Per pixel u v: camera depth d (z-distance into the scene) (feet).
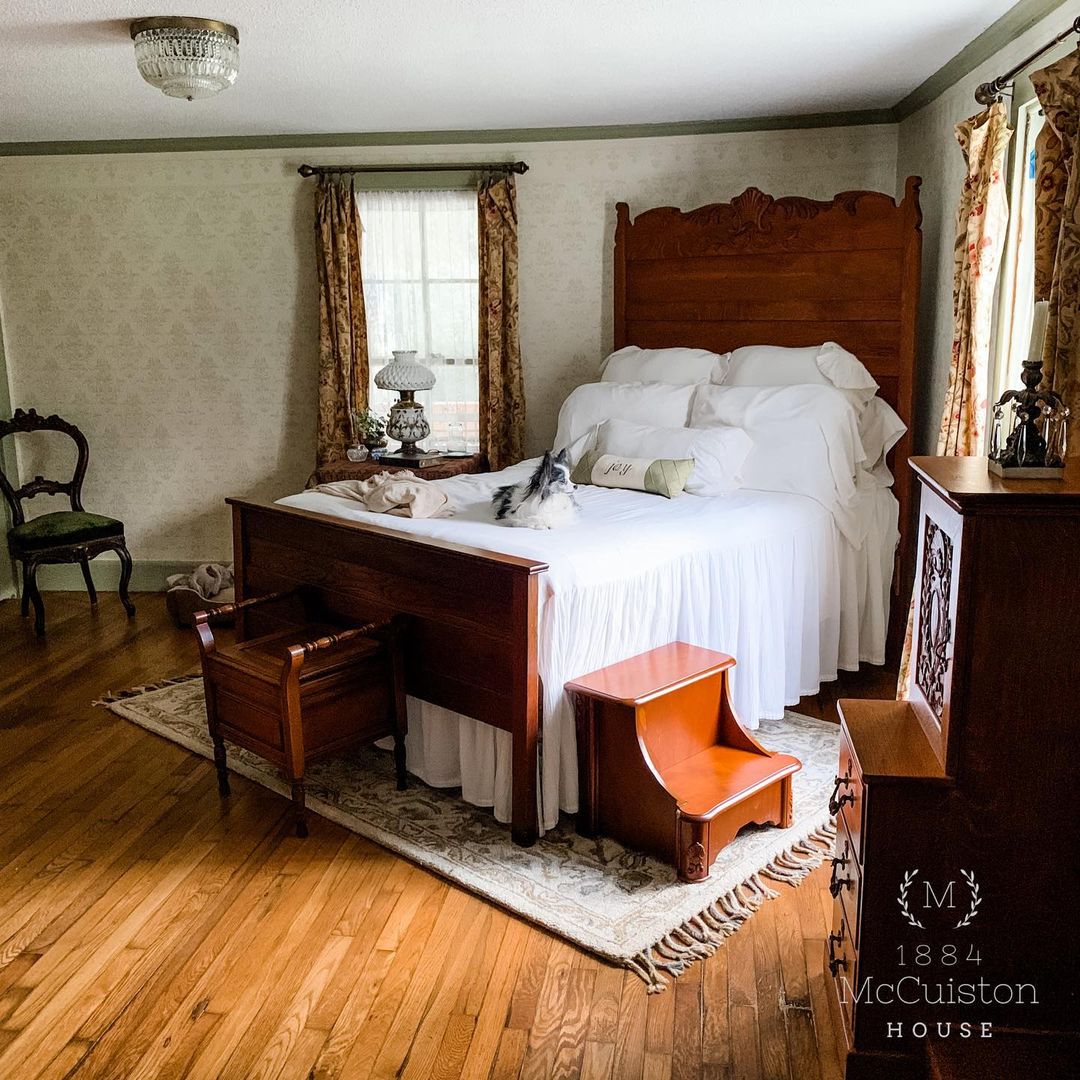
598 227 16.21
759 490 12.72
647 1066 6.36
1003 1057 5.62
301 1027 6.73
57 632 15.88
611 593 9.29
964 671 5.41
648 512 11.36
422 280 16.76
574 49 11.45
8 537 16.08
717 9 10.00
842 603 12.82
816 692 12.30
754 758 9.22
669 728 9.00
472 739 9.61
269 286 17.12
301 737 9.12
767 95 13.84
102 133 16.07
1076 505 5.18
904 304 13.24
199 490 18.03
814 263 13.94
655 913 7.93
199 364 17.54
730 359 14.35
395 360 16.01
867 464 13.29
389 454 16.31
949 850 5.60
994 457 6.09
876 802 5.58
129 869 8.77
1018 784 5.49
